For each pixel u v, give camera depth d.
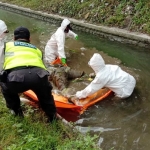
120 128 4.59
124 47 8.45
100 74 5.09
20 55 3.93
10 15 14.97
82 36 9.78
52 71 6.32
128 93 5.34
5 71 3.85
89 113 4.99
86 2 11.34
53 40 7.11
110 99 5.34
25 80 3.80
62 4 12.47
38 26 11.73
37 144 3.71
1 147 3.77
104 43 8.91
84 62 7.30
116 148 4.14
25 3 15.45
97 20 10.19
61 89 5.73
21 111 4.48
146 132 4.48
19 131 4.05
